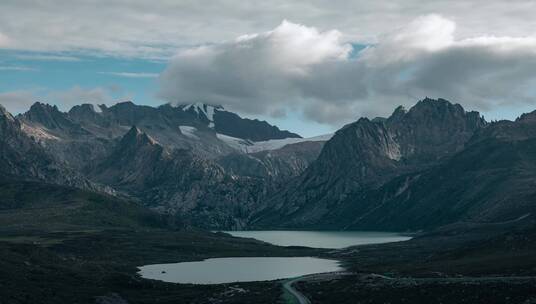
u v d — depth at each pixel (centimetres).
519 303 16788
